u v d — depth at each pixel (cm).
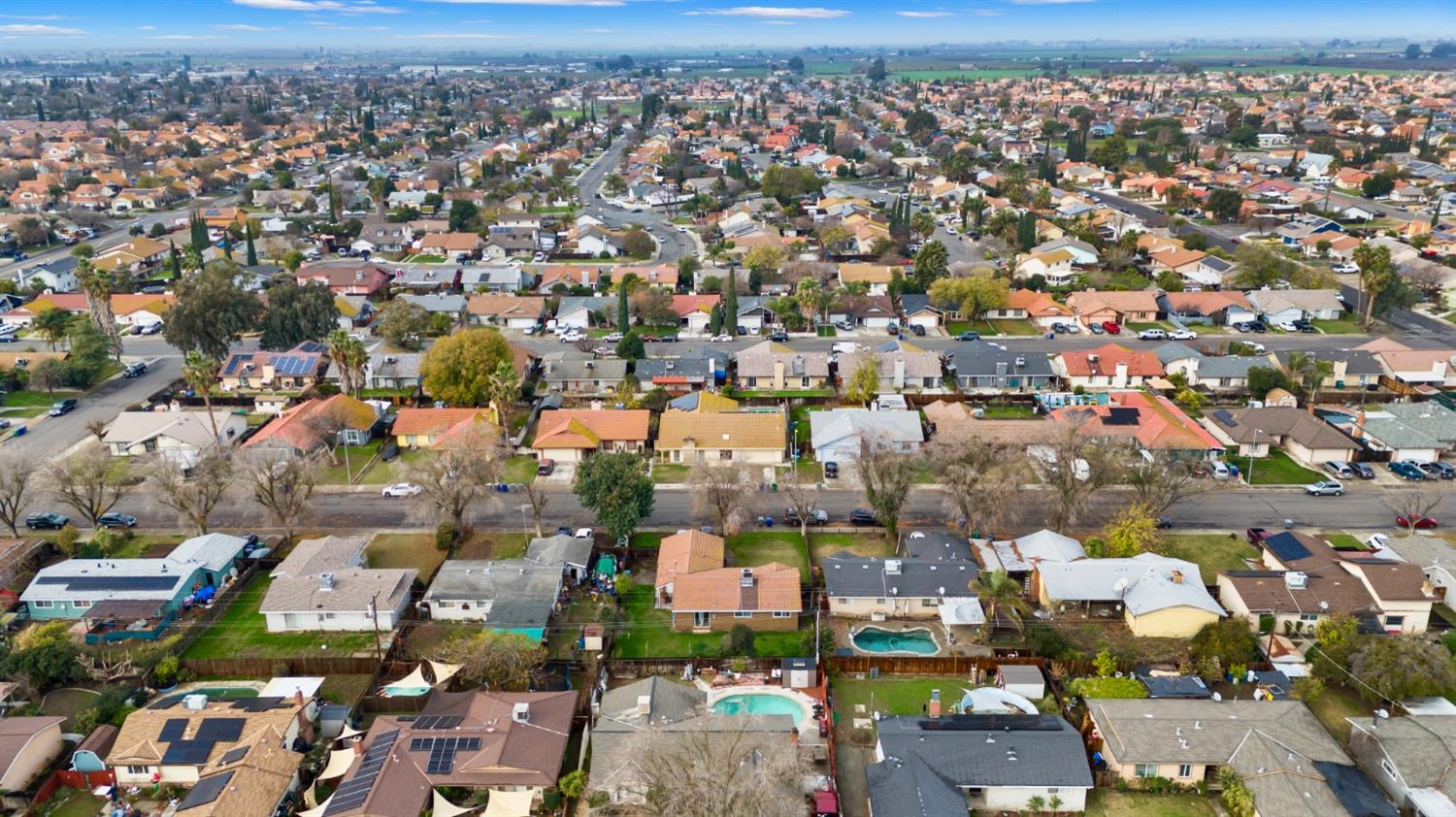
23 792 5806
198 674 7012
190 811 5372
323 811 5403
